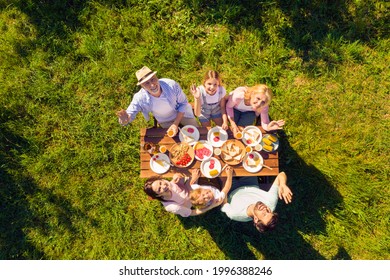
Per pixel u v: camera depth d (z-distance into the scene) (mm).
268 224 3496
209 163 4039
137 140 5113
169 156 4078
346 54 5258
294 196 4918
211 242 4875
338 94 5188
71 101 5223
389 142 5016
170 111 4152
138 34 5387
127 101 5254
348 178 4902
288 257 4820
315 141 5039
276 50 5266
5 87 5211
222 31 5375
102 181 5031
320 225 4852
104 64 5301
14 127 5105
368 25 5348
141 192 5020
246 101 4078
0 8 5438
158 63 5285
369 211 4840
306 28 5359
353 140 5047
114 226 4910
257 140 4133
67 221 4930
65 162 5043
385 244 4762
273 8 5391
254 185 4168
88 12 5410
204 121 4477
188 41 5348
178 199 3918
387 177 4934
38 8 5414
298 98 5172
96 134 5137
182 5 5449
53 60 5332
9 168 5020
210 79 3779
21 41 5348
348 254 4797
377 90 5184
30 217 4926
